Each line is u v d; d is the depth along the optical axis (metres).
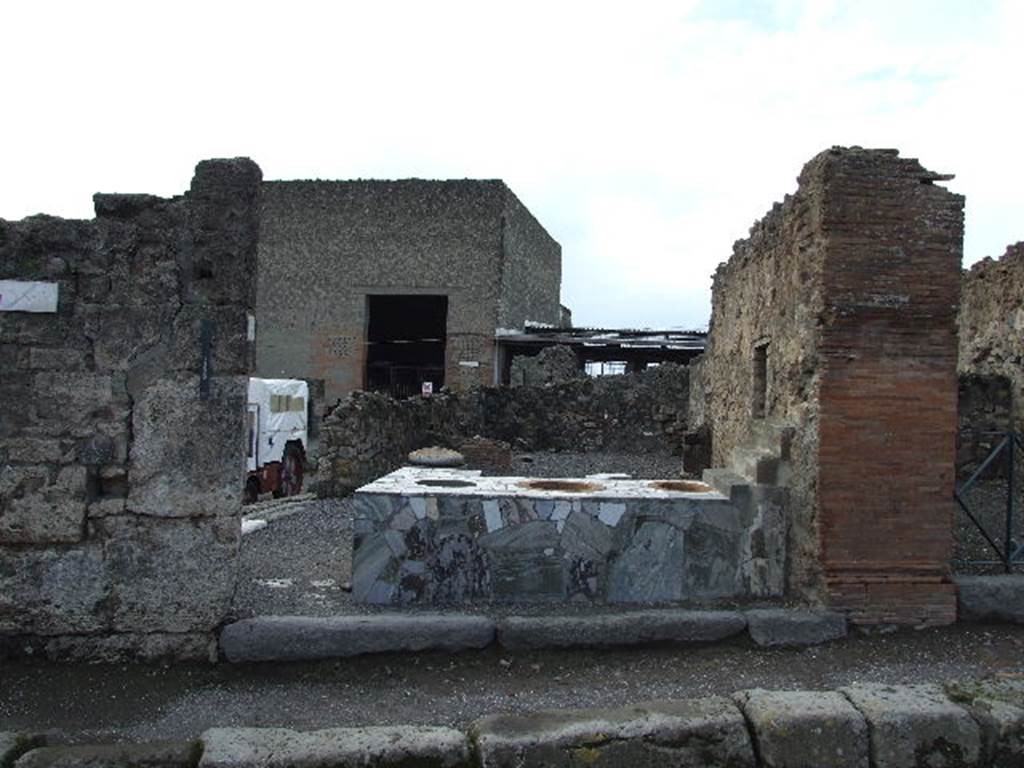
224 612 4.72
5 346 4.68
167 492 4.72
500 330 26.73
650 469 14.77
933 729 3.95
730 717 3.96
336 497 10.98
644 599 5.50
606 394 19.03
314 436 22.22
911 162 5.26
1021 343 9.33
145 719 4.14
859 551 5.21
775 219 6.54
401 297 28.83
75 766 3.61
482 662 4.82
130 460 4.72
